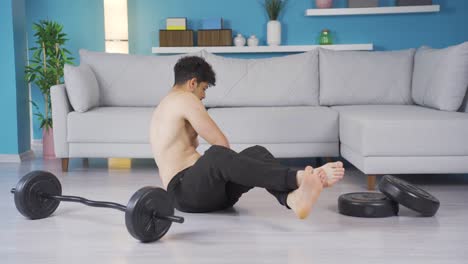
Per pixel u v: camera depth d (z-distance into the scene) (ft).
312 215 9.71
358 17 21.01
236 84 15.80
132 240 8.32
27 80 17.29
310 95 15.88
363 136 11.55
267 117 13.97
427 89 14.49
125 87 15.98
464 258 7.39
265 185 8.41
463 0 20.81
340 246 7.95
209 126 9.30
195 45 21.25
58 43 18.29
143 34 21.31
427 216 9.58
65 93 14.52
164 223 8.27
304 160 16.80
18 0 17.01
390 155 11.55
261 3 21.09
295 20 21.07
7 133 16.57
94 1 20.98
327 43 20.66
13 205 10.69
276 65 16.01
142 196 7.91
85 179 13.48
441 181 12.87
